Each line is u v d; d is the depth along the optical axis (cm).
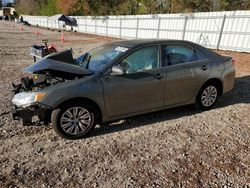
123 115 458
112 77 431
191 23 1842
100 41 2562
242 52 1491
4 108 565
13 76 895
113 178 329
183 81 501
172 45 498
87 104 419
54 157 374
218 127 479
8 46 1872
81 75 425
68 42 2411
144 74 455
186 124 491
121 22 2900
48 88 402
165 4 3853
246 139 434
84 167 351
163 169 348
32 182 319
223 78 561
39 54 1092
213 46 1683
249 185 317
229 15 1532
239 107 587
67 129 418
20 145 407
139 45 462
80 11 5169
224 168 351
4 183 316
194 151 394
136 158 374
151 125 484
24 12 9794
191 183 320
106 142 420
